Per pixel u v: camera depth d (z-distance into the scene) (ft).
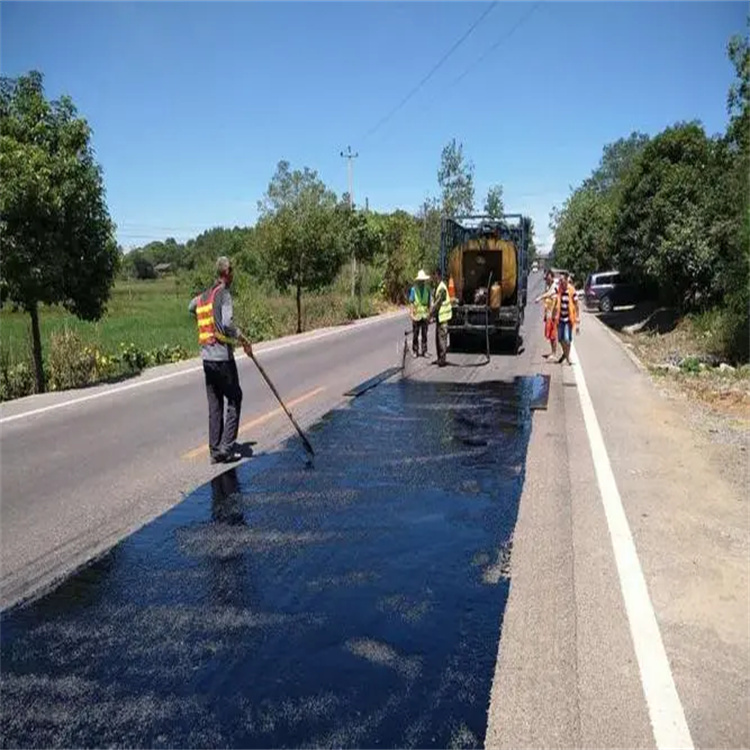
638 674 11.39
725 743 9.78
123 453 25.31
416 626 13.21
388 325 82.89
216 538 17.48
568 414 31.07
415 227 130.00
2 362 42.83
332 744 10.08
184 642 12.81
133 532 17.92
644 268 82.33
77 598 14.48
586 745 9.80
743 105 53.93
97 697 11.22
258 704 11.01
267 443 26.48
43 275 37.96
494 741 9.99
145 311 127.03
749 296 49.80
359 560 16.15
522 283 55.16
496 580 14.96
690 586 14.38
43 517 19.03
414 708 10.80
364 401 34.65
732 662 11.68
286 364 48.47
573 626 12.92
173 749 10.03
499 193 141.08
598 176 276.62
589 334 67.46
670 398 34.86
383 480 21.88
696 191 74.02
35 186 36.37
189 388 38.70
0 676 11.80
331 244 77.87
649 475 21.93
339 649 12.52
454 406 33.17
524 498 19.99
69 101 40.57
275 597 14.46
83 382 44.37
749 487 20.67
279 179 78.48
